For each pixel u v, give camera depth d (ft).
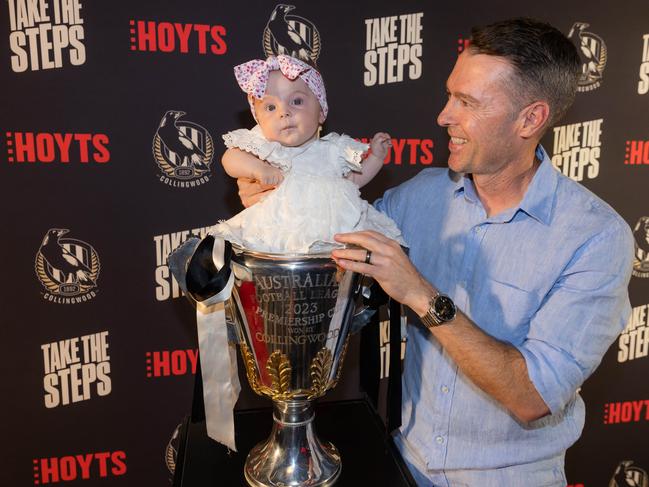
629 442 5.26
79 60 4.01
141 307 4.45
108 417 4.57
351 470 3.11
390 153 4.47
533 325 2.97
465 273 3.31
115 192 4.24
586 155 4.68
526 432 3.23
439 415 3.35
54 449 4.53
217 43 4.14
